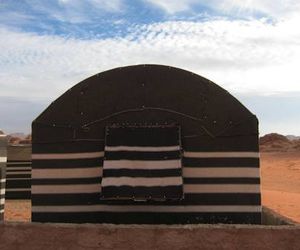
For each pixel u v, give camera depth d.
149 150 6.80
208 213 6.76
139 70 7.12
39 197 6.93
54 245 5.62
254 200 6.77
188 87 7.05
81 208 6.88
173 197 6.56
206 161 6.89
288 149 71.44
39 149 7.01
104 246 5.56
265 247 5.48
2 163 10.28
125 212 6.79
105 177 6.68
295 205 17.50
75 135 7.03
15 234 5.68
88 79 7.12
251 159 6.87
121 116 7.05
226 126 6.94
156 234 5.53
